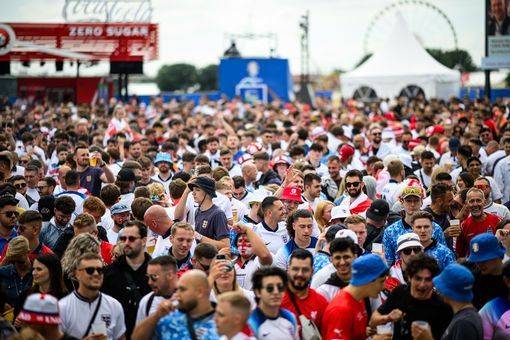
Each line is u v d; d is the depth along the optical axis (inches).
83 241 602.2
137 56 2842.0
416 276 543.8
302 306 549.3
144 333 503.8
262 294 506.6
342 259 572.7
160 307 505.7
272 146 1354.6
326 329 532.4
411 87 3051.2
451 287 520.1
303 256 548.7
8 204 713.6
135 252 607.2
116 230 772.6
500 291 575.2
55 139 1407.5
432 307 548.1
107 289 604.4
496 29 2222.0
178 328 487.2
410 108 2394.2
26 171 967.6
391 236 721.0
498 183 1118.4
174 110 2456.9
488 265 575.5
